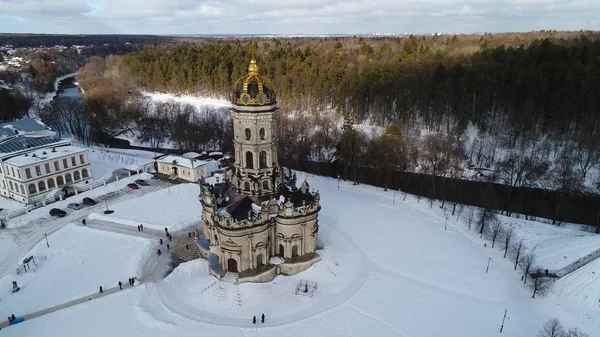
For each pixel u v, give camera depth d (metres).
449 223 100.31
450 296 72.12
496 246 89.00
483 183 127.94
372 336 62.75
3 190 119.19
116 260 83.06
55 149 124.38
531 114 141.62
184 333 63.44
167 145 181.12
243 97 71.50
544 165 120.06
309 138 155.38
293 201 77.94
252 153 75.25
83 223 99.25
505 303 70.81
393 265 81.44
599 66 155.62
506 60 173.38
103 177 131.75
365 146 134.62
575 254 81.19
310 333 63.72
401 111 165.12
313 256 80.50
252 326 65.19
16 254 87.00
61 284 75.50
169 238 91.38
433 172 120.06
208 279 75.44
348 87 183.88
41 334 63.03
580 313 68.25
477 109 158.62
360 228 96.88
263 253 76.25
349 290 73.88
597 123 134.75
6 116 187.00
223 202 78.19
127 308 68.94
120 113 199.38
